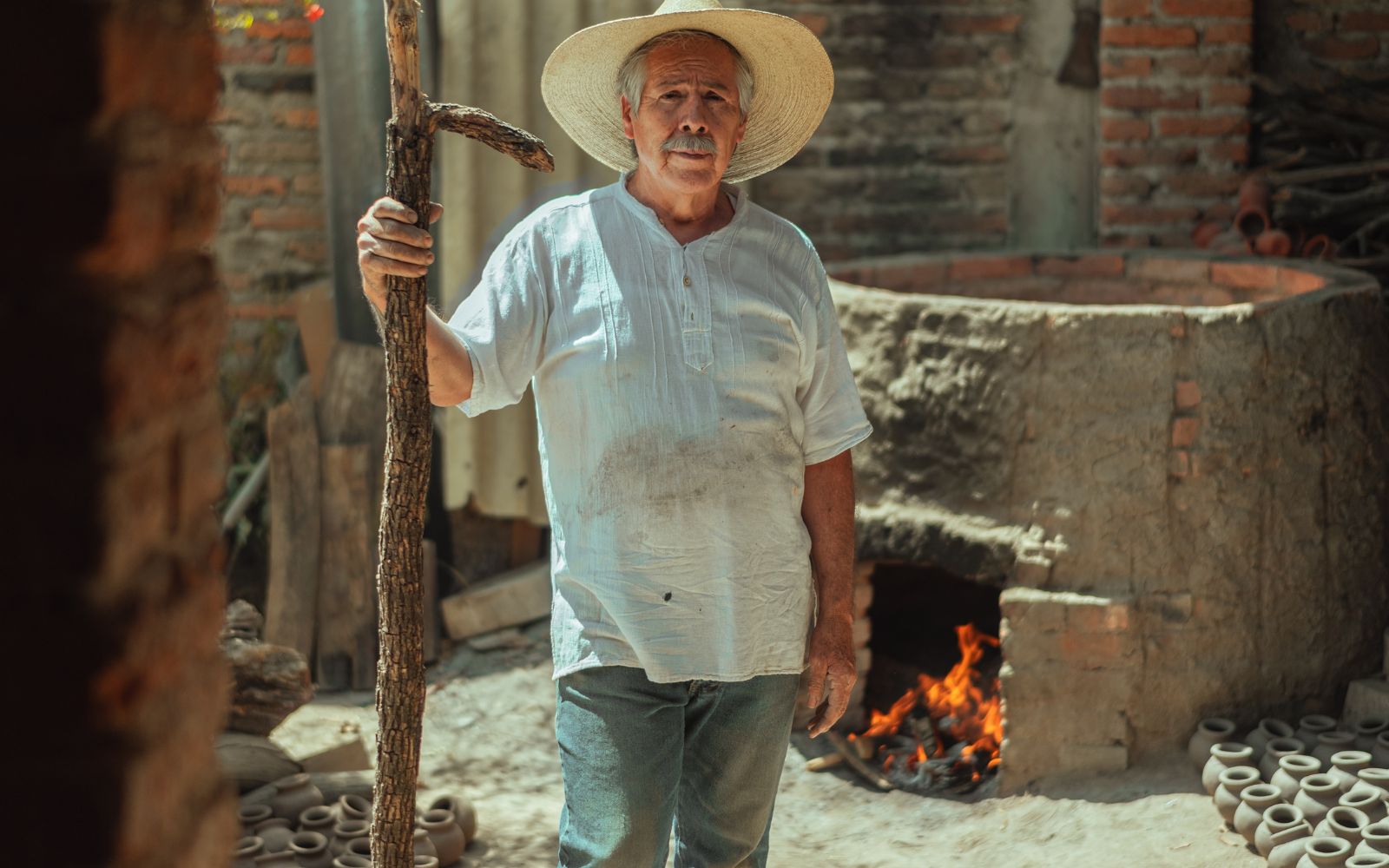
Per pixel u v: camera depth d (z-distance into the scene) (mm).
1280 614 4090
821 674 2684
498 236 5320
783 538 2566
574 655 2518
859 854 3818
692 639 2488
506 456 5332
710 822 2627
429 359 2465
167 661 1156
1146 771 4008
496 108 5277
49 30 976
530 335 2574
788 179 5879
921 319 4281
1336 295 4230
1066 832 3795
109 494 1022
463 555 5445
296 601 5066
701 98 2588
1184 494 4031
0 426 999
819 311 2711
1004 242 5945
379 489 5227
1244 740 4047
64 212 997
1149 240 5770
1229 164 5723
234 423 5527
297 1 5473
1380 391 4281
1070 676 4027
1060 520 4074
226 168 5566
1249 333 4043
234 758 3824
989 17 5801
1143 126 5711
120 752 1062
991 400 4152
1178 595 4020
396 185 2143
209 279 1284
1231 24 5625
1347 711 4113
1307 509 4113
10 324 999
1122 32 5652
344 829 3609
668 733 2504
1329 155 5664
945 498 4227
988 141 5883
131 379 1054
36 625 1017
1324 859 3320
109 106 1009
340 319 5352
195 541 1260
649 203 2635
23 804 1041
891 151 5883
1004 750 4070
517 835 3914
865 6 5773
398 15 2092
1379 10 5730
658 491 2479
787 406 2629
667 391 2510
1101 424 4066
